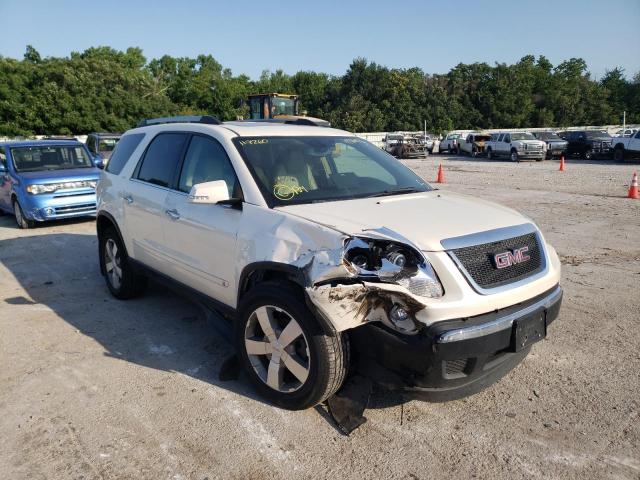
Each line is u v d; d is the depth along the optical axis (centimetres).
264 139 423
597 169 2247
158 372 407
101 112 4494
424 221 330
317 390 322
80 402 363
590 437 317
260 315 349
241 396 368
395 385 310
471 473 287
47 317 530
